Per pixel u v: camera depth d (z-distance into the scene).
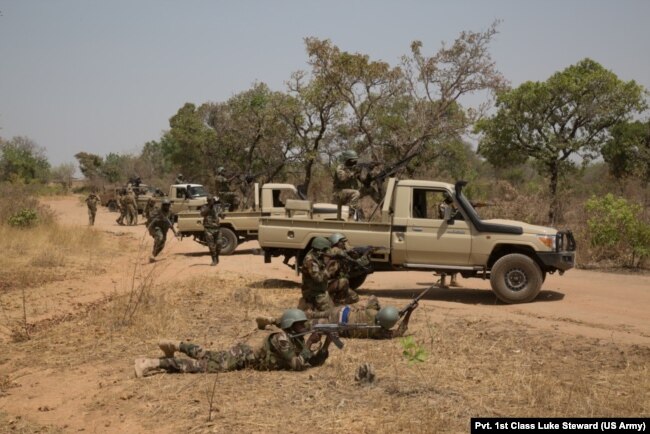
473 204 12.14
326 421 5.74
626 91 30.22
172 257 19.27
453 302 11.70
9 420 6.18
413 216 11.95
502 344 8.44
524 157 32.31
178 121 46.91
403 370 7.23
